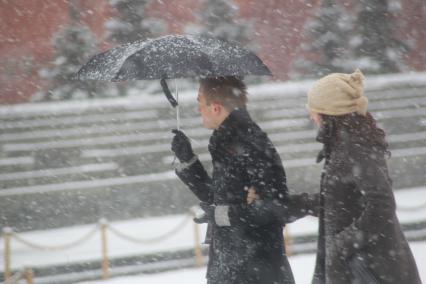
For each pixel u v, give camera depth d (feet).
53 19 256.11
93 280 165.78
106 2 258.16
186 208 213.25
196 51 46.55
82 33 255.50
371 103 235.40
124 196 210.38
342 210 42.60
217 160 47.65
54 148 214.07
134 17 258.98
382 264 41.42
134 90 253.85
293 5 268.82
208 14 263.70
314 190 219.20
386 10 267.59
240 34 265.75
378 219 40.88
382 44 267.39
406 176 228.02
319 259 45.75
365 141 42.22
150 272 169.78
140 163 216.95
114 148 217.56
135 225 203.31
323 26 267.59
